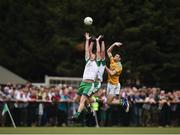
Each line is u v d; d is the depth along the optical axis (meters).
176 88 135.75
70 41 165.62
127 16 164.00
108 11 165.62
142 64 161.38
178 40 164.50
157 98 113.81
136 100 112.56
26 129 92.88
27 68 174.25
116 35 161.50
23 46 175.50
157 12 163.75
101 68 73.62
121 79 151.75
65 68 164.00
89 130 91.62
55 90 110.75
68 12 168.25
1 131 86.69
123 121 111.62
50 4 172.75
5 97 106.88
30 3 177.12
